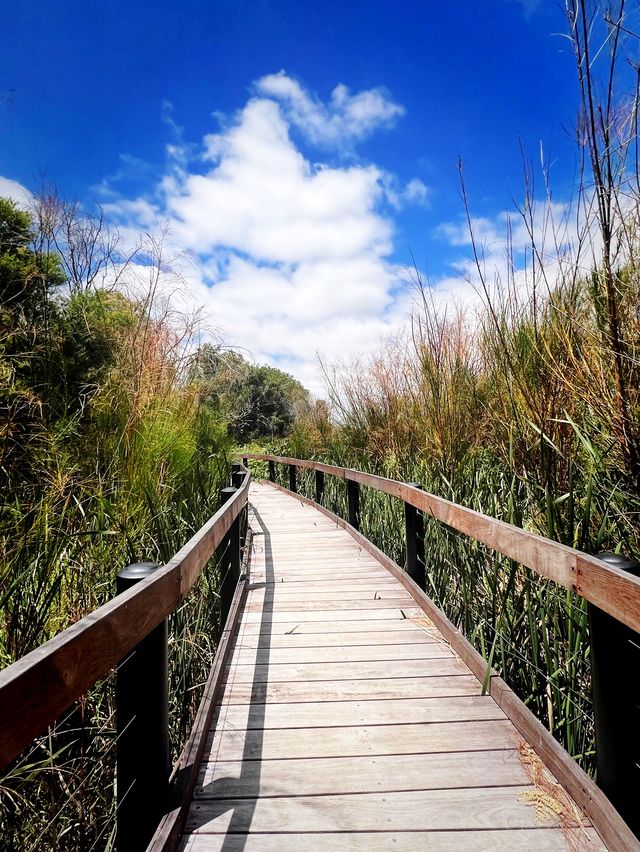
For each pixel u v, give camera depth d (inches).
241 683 103.0
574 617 79.0
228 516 117.5
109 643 43.9
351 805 67.4
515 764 74.7
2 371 97.6
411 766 75.0
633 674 56.4
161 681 59.9
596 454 81.3
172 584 63.3
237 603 138.2
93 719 72.6
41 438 99.9
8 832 58.1
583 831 60.2
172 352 153.9
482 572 111.6
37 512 81.9
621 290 78.4
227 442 234.4
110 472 111.1
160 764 59.0
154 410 132.3
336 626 132.3
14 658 66.4
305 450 415.8
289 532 265.0
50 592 71.4
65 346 141.4
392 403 233.0
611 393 81.8
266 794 70.0
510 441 106.3
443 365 167.6
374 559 202.7
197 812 66.8
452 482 151.1
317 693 98.0
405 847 60.0
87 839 66.9
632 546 81.4
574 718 77.0
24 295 134.3
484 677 95.0
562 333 92.6
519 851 58.4
